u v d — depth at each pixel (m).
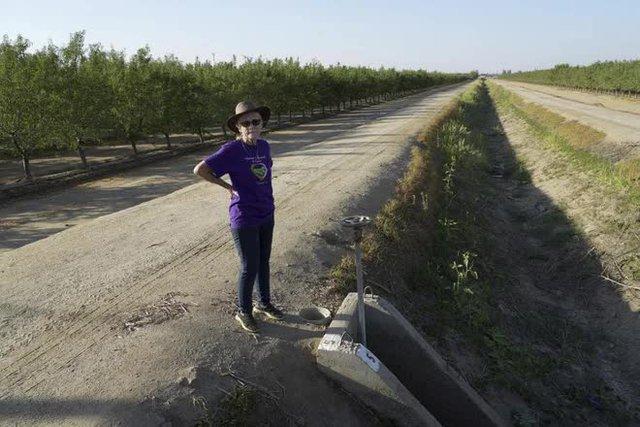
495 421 5.19
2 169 18.33
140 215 8.70
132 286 5.45
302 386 4.10
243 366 4.02
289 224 7.88
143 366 3.87
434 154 15.92
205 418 3.44
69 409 3.39
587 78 54.47
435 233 9.45
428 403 5.22
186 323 4.56
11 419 3.30
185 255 6.44
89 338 4.34
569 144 19.06
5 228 10.42
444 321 6.75
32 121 15.11
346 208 8.89
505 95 55.38
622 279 9.19
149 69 20.53
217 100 24.25
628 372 7.28
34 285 5.55
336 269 6.34
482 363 6.38
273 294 5.48
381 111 40.22
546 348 7.56
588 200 12.91
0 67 14.73
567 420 6.05
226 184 4.10
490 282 8.88
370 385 4.13
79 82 16.84
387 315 4.97
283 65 34.44
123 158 19.59
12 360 4.03
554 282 10.02
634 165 13.39
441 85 130.88
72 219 11.07
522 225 13.38
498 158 23.08
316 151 17.19
